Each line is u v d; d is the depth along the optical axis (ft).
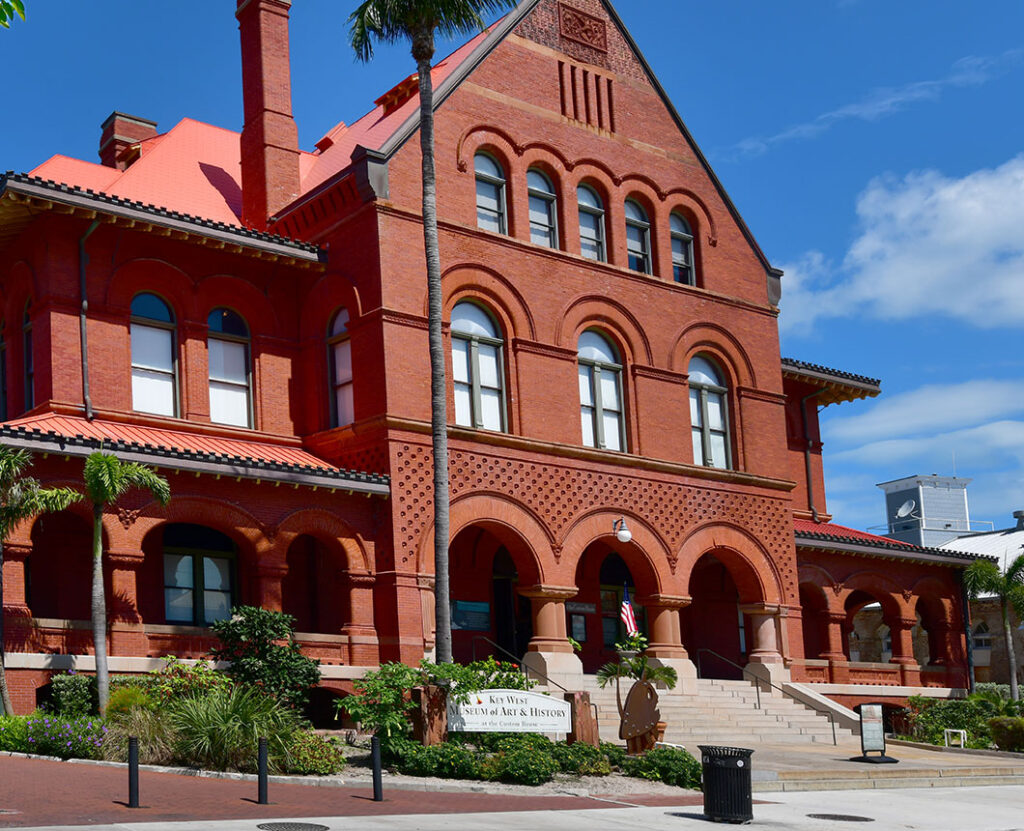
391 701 72.84
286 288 105.91
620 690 105.60
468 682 76.13
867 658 183.01
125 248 96.22
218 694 70.79
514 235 108.58
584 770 74.38
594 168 116.16
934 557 136.87
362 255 100.73
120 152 129.49
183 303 98.99
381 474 96.32
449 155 105.50
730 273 126.11
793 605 122.52
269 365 103.40
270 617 83.71
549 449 106.42
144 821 50.06
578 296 111.86
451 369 102.53
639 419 114.32
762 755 93.40
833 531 140.56
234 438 99.81
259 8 113.29
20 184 87.25
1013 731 111.04
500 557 115.55
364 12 88.99
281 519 92.02
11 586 78.64
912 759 99.04
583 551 111.65
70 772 62.28
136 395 96.02
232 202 113.60
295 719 73.82
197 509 88.17
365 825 52.47
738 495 120.88
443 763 71.05
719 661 129.49
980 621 170.30
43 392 91.50
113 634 82.58
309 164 119.85
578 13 118.73
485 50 109.60
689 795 71.56
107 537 83.46
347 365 102.78
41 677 78.38
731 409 123.03
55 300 91.71
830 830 61.41
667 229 121.49
